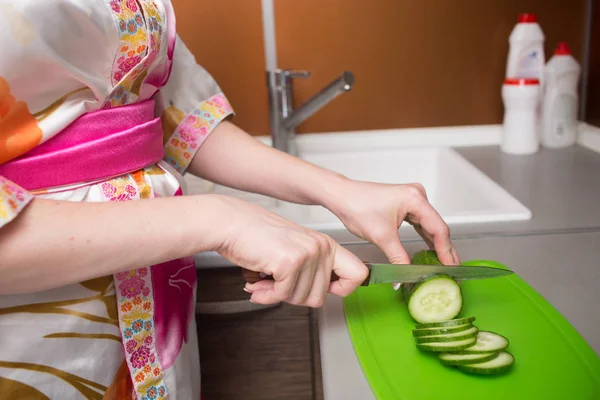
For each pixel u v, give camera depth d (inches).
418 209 24.2
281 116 47.2
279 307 30.8
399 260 24.3
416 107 52.8
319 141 52.8
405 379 22.2
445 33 50.9
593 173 45.4
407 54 51.3
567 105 51.3
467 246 33.3
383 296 28.4
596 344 23.9
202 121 25.4
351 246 34.0
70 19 17.4
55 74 17.7
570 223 35.9
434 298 24.9
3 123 17.2
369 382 22.3
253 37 49.5
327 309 27.8
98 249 15.9
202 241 17.1
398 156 52.5
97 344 19.7
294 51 50.5
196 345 25.1
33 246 15.3
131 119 20.3
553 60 50.6
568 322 25.1
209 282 32.7
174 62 24.8
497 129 53.6
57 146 18.6
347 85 39.8
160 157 22.3
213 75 50.3
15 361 18.3
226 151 25.5
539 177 44.9
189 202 17.4
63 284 16.3
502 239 34.0
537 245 33.0
